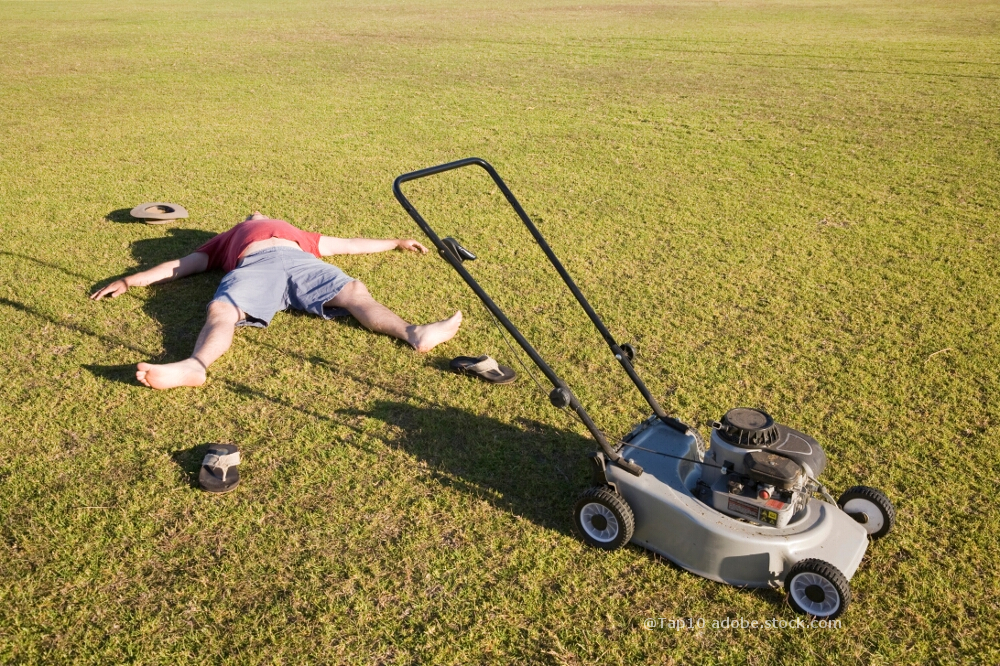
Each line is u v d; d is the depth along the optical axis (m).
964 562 3.48
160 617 3.19
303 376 4.93
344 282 5.62
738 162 9.66
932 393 4.79
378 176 9.07
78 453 4.17
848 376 4.95
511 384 4.86
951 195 8.47
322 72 15.91
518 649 3.06
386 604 3.26
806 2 30.67
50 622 3.17
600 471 3.52
